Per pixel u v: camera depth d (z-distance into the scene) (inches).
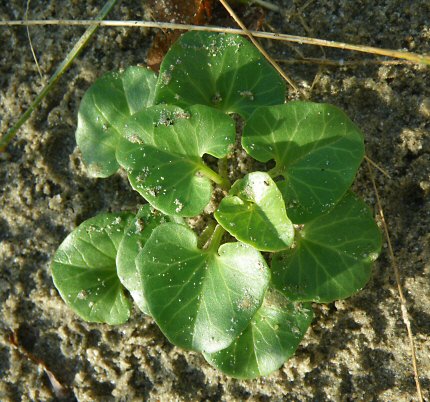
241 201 4.1
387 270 4.6
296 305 4.3
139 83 4.6
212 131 4.1
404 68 4.7
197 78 4.5
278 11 5.0
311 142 4.1
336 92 4.8
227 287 4.0
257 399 4.7
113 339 5.0
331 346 4.7
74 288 4.6
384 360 4.6
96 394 5.0
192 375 4.8
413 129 4.6
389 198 4.6
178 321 4.0
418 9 4.8
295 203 4.1
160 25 4.9
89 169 4.7
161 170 4.1
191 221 4.9
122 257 4.3
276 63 5.0
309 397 4.7
